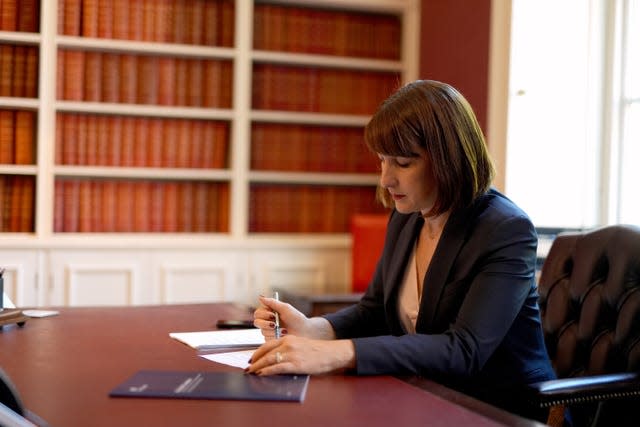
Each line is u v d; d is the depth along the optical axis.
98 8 3.64
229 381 1.29
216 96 3.84
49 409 1.13
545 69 3.30
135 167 3.72
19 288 3.54
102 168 3.65
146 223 3.76
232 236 3.85
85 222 3.65
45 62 3.54
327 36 4.02
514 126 3.30
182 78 3.78
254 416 1.09
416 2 4.09
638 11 3.10
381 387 1.29
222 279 3.84
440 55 3.85
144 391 1.22
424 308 1.61
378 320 1.87
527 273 1.56
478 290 1.52
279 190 3.99
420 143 1.55
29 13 3.56
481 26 3.46
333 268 4.03
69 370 1.40
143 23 3.71
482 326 1.47
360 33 4.08
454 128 1.55
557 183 3.27
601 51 3.19
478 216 1.61
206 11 3.81
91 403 1.17
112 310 2.21
